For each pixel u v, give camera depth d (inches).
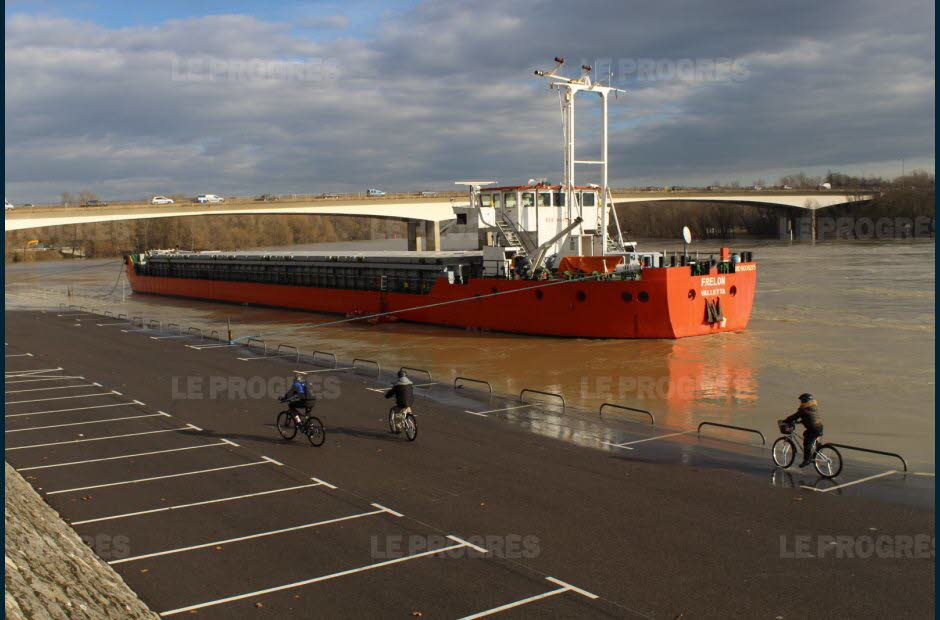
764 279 2669.8
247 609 435.8
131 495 639.1
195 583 470.3
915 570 463.5
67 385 1178.0
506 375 1226.6
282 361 1390.3
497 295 1695.4
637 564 483.2
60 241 7805.1
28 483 659.4
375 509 595.5
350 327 1937.7
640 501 600.1
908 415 908.6
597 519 563.2
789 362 1262.3
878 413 919.7
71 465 732.7
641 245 5580.7
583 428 853.8
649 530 538.9
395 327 1897.1
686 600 433.7
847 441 796.0
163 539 541.3
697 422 887.7
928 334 1502.2
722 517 560.4
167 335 1820.9
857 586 444.5
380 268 2076.8
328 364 1353.3
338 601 443.2
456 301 1802.4
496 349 1489.9
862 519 550.3
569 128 1715.1
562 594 445.4
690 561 485.4
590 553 502.3
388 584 463.5
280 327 2004.2
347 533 546.6
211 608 437.7
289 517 581.3
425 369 1300.4
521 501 606.9
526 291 1625.2
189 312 2517.2
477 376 1223.5
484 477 671.8
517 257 1748.3
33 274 4975.4
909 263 3125.0
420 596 447.2
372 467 709.3
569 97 1696.6
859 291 2229.3
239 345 1622.8
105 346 1640.0
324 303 2297.0
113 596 431.2
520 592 449.4
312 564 494.6
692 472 675.4
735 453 737.0
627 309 1489.9
